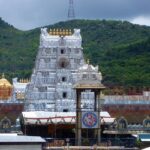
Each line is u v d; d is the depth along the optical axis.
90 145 193.62
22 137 139.38
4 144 132.12
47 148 179.38
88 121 195.75
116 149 184.25
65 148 183.38
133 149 185.00
